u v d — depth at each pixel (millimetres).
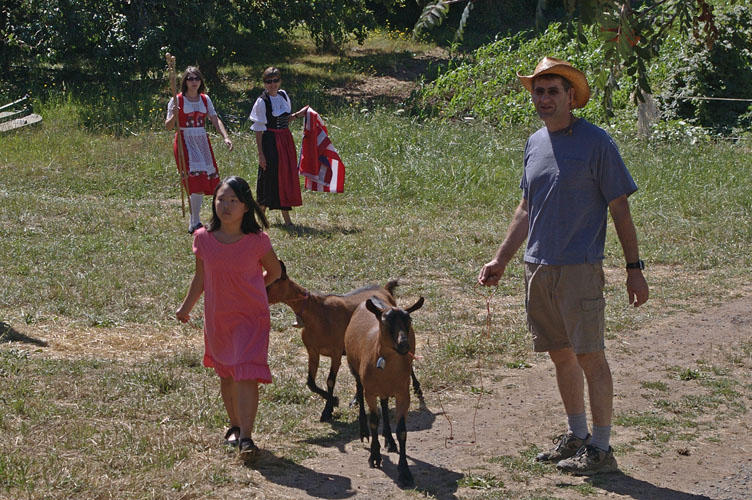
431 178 14141
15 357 6203
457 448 5230
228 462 4777
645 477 4797
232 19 20234
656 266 10070
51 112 17875
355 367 5168
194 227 10648
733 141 17281
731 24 18562
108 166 14641
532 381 6484
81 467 4406
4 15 20391
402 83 23719
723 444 5320
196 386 6035
